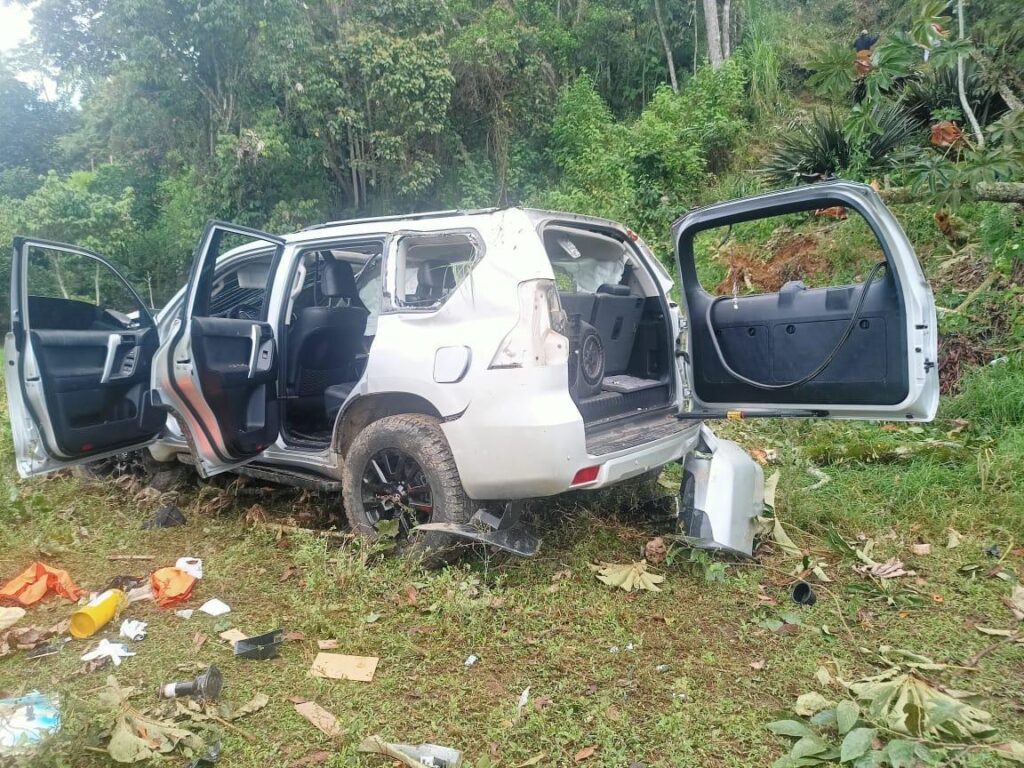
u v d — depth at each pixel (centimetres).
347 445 380
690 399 402
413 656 275
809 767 211
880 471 461
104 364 379
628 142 1247
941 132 475
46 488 467
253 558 362
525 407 305
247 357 386
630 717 239
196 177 1483
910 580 340
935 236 746
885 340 327
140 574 350
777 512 411
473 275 328
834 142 901
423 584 316
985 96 857
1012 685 257
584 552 361
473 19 1650
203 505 434
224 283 491
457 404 320
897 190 493
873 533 396
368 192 1539
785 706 246
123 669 265
